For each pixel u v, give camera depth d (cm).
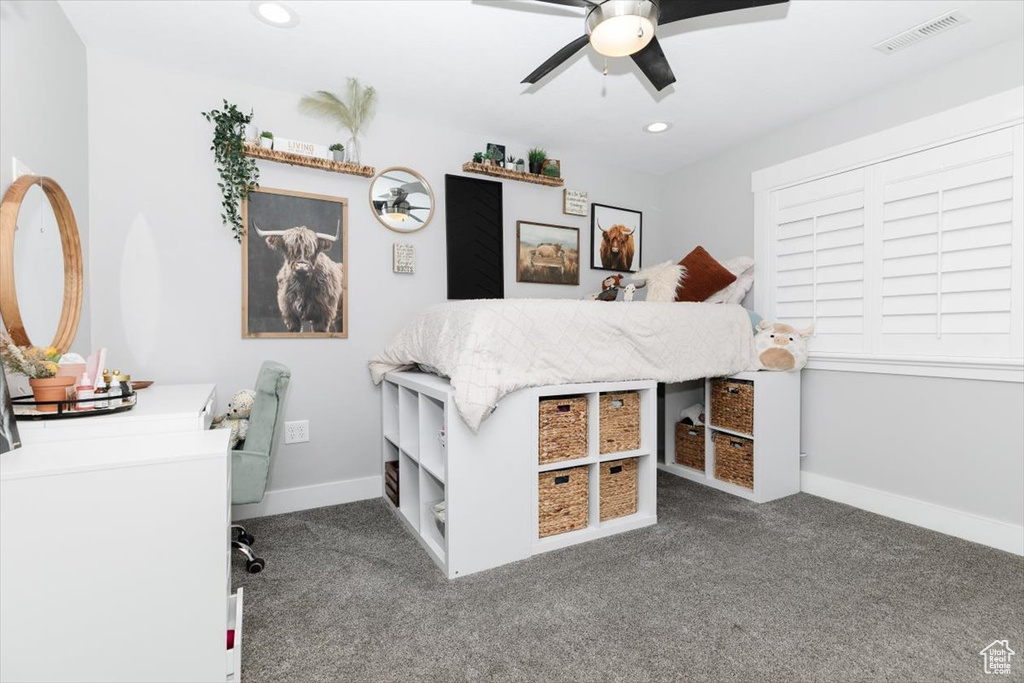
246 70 243
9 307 141
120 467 104
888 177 257
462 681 138
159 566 108
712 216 360
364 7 193
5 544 98
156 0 189
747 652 149
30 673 100
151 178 237
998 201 218
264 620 167
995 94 218
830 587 187
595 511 237
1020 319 212
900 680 137
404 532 242
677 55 227
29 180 153
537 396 216
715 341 276
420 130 302
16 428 115
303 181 271
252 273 259
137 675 107
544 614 170
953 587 186
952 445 236
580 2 152
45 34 180
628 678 138
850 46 219
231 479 194
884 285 260
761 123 303
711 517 259
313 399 277
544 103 277
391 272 296
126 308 233
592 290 373
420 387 227
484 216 323
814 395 296
